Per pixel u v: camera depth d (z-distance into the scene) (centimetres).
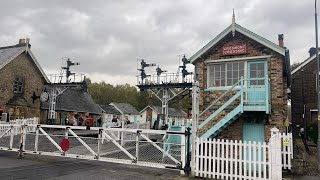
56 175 874
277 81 1277
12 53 2619
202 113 1285
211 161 938
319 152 1202
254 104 1213
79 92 4206
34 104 2817
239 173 880
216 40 1423
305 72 2341
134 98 8931
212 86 1437
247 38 1373
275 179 833
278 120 1246
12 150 1219
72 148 1434
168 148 1139
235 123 1324
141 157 1155
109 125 2441
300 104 2314
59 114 3356
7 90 2547
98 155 1059
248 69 1362
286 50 1261
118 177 880
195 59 1480
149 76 2636
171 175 938
